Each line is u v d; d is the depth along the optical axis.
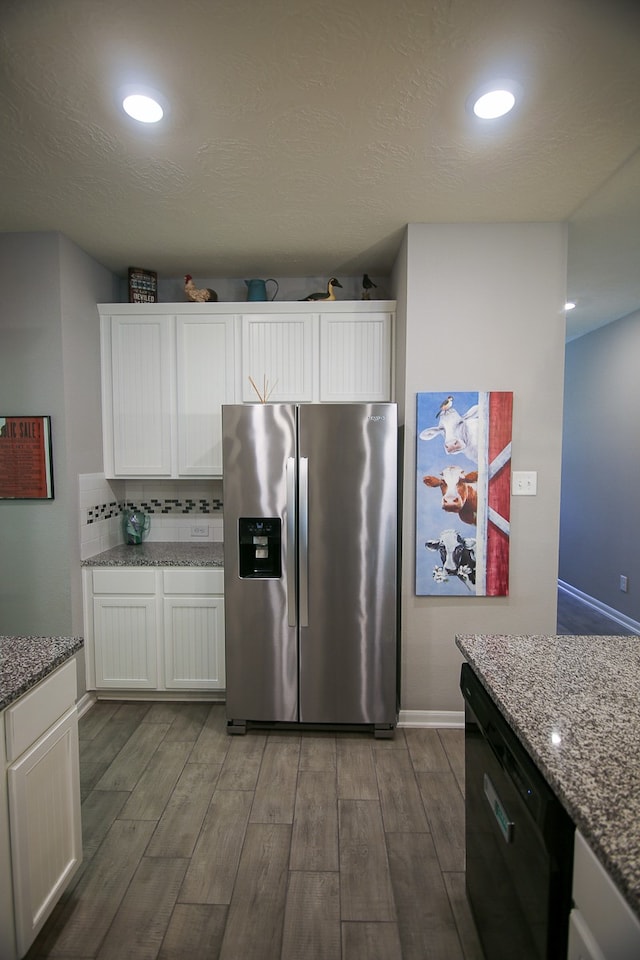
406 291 2.28
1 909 1.10
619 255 2.62
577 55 1.25
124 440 2.71
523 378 2.27
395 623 2.22
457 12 1.13
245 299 2.93
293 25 1.16
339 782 1.95
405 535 2.33
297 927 1.34
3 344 2.32
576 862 0.77
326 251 2.53
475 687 1.29
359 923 1.35
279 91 1.37
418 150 1.65
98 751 2.17
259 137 1.57
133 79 1.32
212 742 2.24
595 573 4.25
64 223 2.19
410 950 1.28
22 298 2.30
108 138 1.57
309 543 2.21
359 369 2.62
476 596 2.31
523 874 0.93
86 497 2.54
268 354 2.64
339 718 2.25
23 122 1.49
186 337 2.67
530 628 2.33
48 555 2.38
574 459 4.59
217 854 1.59
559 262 2.23
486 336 2.26
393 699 2.23
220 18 1.14
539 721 0.96
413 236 2.23
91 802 1.83
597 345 4.18
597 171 1.79
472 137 1.58
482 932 1.24
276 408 2.20
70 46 1.21
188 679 2.55
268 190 1.91
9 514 2.38
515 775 0.98
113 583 2.52
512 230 2.23
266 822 1.73
